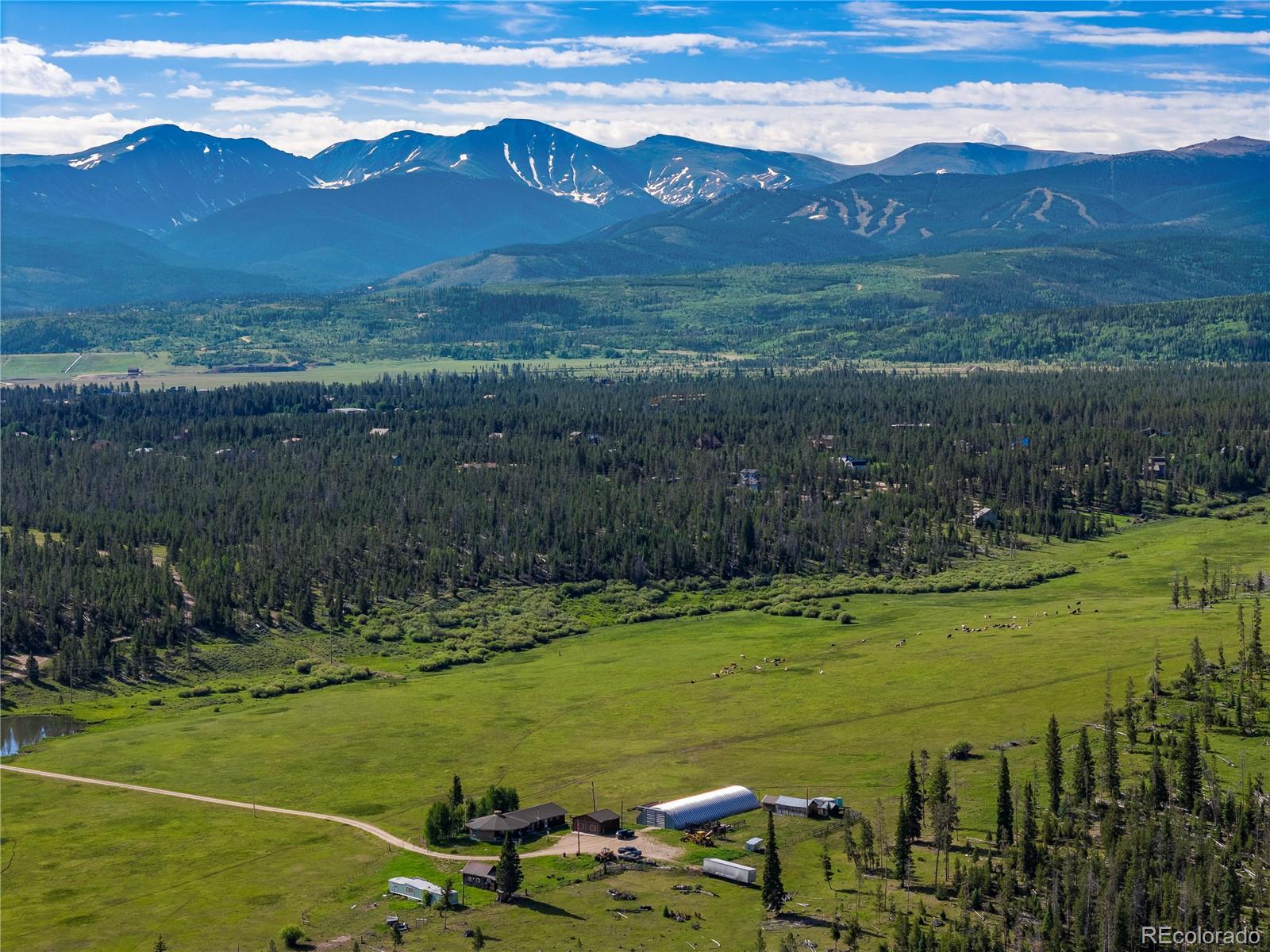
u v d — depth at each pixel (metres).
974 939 179.12
